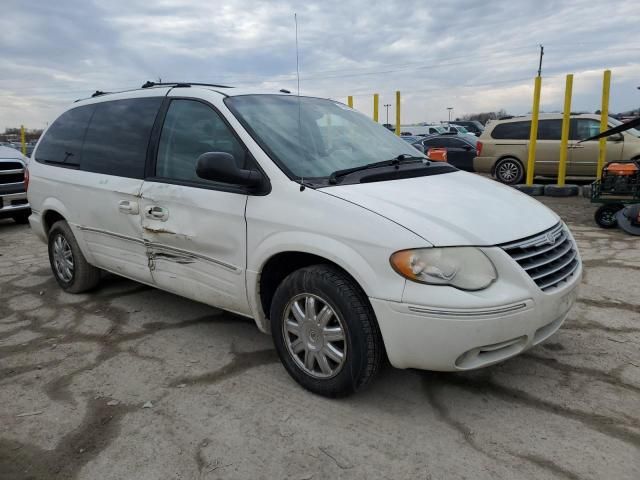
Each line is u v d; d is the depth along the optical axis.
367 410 2.90
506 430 2.70
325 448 2.59
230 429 2.77
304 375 3.06
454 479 2.36
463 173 3.73
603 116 10.24
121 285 5.21
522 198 3.37
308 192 2.94
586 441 2.60
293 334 3.11
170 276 3.74
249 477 2.41
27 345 3.90
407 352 2.62
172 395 3.12
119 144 4.14
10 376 3.42
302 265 3.20
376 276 2.62
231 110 3.44
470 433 2.69
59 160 4.77
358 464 2.48
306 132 3.54
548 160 12.34
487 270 2.60
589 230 7.45
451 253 2.56
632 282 4.91
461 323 2.49
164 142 3.78
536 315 2.66
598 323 3.97
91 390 3.21
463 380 3.19
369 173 3.23
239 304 3.35
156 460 2.54
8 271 5.93
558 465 2.43
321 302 2.92
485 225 2.74
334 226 2.77
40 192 4.91
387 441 2.63
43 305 4.73
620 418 2.78
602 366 3.32
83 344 3.88
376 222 2.67
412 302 2.53
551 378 3.20
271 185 3.08
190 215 3.45
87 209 4.32
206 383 3.25
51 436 2.76
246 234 3.15
